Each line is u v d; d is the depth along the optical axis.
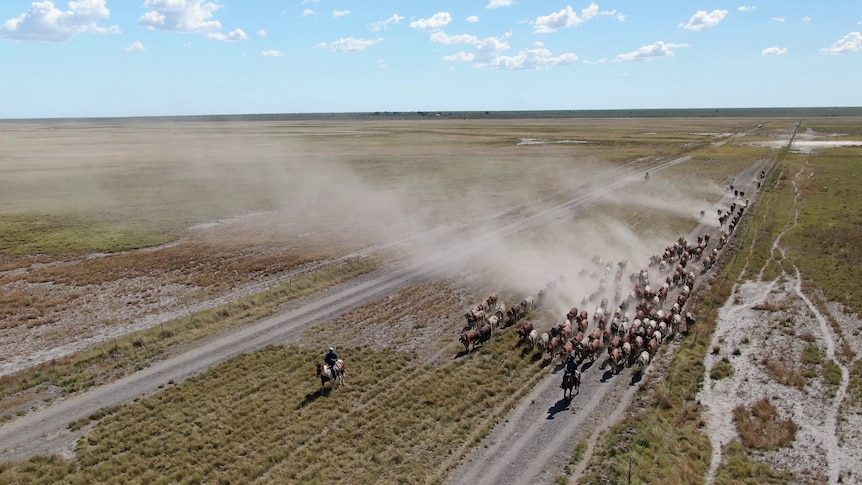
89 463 23.23
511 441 24.58
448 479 22.09
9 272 51.25
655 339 33.00
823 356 32.25
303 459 23.34
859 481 21.84
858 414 26.39
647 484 21.11
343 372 30.08
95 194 89.56
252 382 30.00
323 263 52.84
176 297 44.38
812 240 55.75
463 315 39.50
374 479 22.11
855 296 40.59
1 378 30.62
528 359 32.56
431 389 29.08
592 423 25.83
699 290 43.75
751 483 21.72
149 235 64.00
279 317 39.50
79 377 30.80
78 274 50.12
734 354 33.03
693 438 24.59
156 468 22.95
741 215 68.56
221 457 23.50
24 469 22.80
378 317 39.22
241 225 69.50
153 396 28.72
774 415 26.52
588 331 36.56
